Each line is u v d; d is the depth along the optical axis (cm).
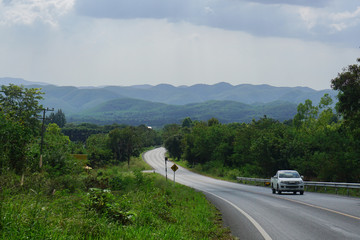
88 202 996
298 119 6731
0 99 5203
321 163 4238
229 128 10188
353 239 919
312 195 2617
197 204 1884
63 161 3209
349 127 3994
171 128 19288
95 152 8819
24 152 2217
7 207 731
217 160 9150
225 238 968
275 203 1934
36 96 5359
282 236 980
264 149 5803
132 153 10950
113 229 806
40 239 614
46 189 1656
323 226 1129
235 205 1883
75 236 696
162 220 1140
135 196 1698
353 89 3609
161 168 11181
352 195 2769
